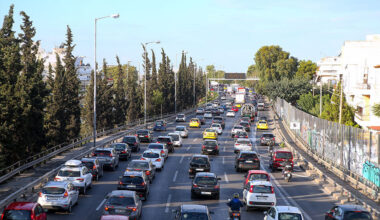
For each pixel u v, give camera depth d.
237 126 84.88
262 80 191.50
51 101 60.59
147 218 26.95
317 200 34.47
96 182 39.56
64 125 60.28
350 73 97.62
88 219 26.30
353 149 44.16
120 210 24.38
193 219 20.95
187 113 145.25
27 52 55.72
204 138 77.62
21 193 30.39
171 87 134.12
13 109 39.09
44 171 41.91
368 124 68.06
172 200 32.78
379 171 35.53
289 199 34.66
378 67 76.12
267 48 189.62
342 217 21.67
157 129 91.62
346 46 102.44
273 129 102.12
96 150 45.97
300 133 81.88
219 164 52.84
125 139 60.91
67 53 73.88
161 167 47.16
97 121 86.19
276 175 46.91
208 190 32.75
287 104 109.94
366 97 81.12
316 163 54.69
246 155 46.72
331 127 54.16
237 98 160.75
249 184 31.11
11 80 41.50
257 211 30.27
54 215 27.17
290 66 185.50
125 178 31.89
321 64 167.38
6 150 38.31
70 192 28.41
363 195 35.47
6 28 44.38
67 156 52.44
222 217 27.95
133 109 102.31
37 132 44.97
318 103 114.31
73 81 72.00
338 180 42.41
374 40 102.00
